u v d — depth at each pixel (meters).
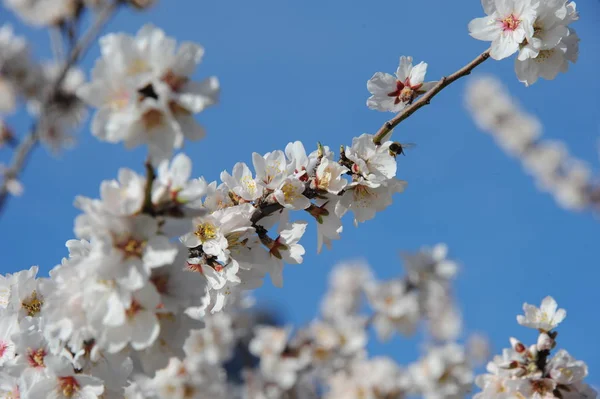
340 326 1.67
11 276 0.94
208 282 0.94
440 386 1.55
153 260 0.83
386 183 0.96
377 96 0.98
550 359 0.98
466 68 0.95
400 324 1.68
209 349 1.53
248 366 1.65
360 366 1.63
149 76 0.82
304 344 1.65
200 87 0.82
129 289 0.83
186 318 0.85
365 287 1.77
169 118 0.82
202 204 0.95
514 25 0.95
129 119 0.82
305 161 0.96
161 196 0.83
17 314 0.92
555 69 0.97
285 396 1.63
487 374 1.00
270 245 0.95
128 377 0.90
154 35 0.82
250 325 1.69
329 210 0.96
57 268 0.87
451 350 1.58
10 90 1.60
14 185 1.14
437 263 1.71
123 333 0.84
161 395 1.37
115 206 0.83
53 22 1.24
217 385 1.48
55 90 1.22
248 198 0.95
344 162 0.96
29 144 1.16
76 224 0.83
